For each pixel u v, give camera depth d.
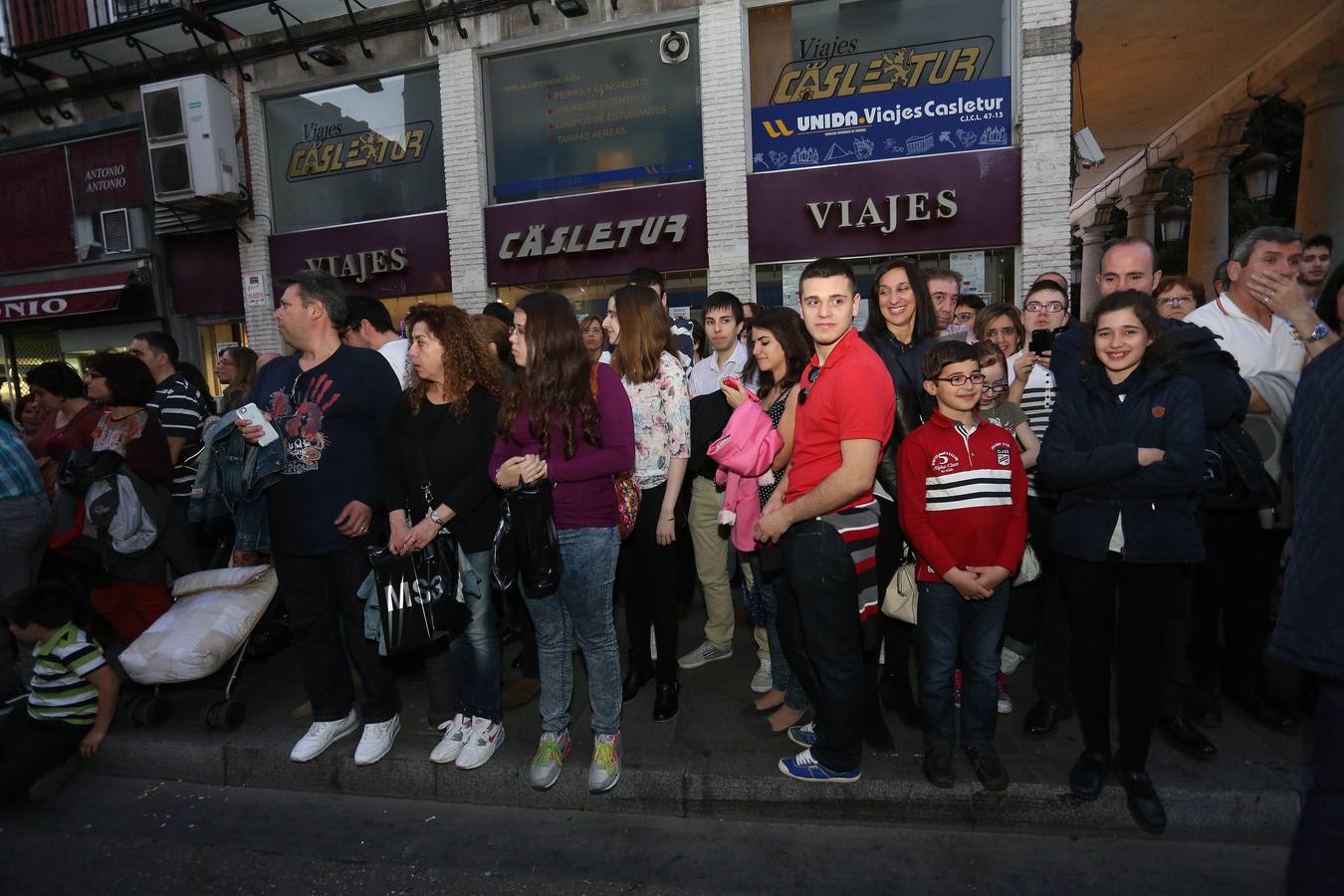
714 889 2.35
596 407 2.62
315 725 3.09
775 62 7.36
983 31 6.88
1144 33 8.43
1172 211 10.77
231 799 3.05
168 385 4.43
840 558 2.44
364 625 2.80
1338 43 7.96
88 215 9.83
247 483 2.98
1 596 3.66
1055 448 2.47
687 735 3.03
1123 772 2.47
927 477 2.56
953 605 2.59
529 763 2.88
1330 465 1.71
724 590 3.68
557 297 2.66
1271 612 3.61
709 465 3.46
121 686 3.86
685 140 7.74
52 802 3.08
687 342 5.06
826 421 2.43
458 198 8.23
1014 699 3.25
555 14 7.79
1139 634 2.39
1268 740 2.77
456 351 2.79
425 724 3.29
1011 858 2.43
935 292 3.73
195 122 8.53
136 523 3.59
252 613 3.46
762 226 7.41
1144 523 2.31
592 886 2.39
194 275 9.50
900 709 3.06
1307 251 3.66
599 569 2.66
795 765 2.65
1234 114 10.23
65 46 8.77
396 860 2.59
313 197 9.09
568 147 8.07
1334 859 1.61
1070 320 3.64
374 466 3.02
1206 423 2.65
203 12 8.23
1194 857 2.40
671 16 7.48
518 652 4.07
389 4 8.18
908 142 7.10
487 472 2.78
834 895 2.29
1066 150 6.58
